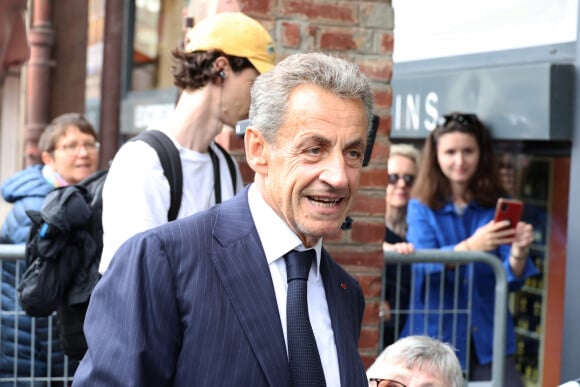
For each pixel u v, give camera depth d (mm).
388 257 3832
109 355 1552
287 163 1609
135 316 1560
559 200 4926
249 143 1706
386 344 4074
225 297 1583
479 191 4504
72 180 4477
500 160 5113
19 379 3570
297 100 1597
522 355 5328
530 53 4723
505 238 4168
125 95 8719
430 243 4430
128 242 1648
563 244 4918
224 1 3695
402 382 2520
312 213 1612
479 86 4816
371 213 3803
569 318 4246
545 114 4309
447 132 4480
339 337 1707
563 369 4277
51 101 4637
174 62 2693
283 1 3668
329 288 1760
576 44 4359
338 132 1593
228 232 1659
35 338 3580
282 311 1638
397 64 5949
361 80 1629
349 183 1627
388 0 3834
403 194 4793
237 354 1547
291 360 1584
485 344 4152
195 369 1541
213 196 2693
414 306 4090
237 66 2658
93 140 4512
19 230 3939
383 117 3822
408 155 4812
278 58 3674
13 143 7809
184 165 2596
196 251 1614
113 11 8656
